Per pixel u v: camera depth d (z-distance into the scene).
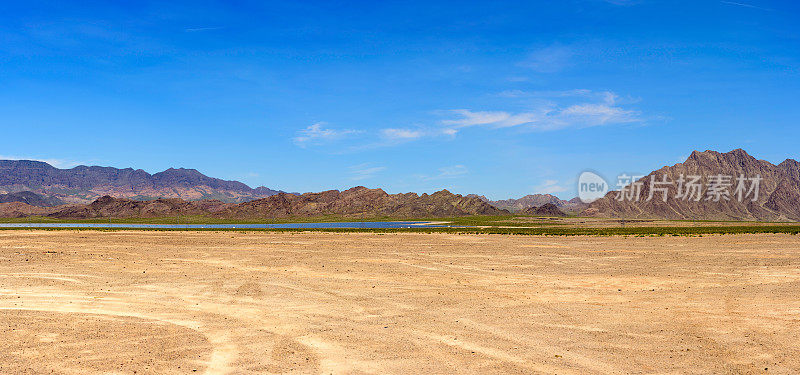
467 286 33.53
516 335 21.03
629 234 82.62
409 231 99.75
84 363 17.27
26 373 16.23
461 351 18.80
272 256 51.28
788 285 32.94
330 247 61.19
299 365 17.20
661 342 19.95
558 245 63.00
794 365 17.14
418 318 24.20
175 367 16.92
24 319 23.83
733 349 18.97
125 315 24.84
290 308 26.56
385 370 16.75
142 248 60.06
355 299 29.08
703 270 40.06
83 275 38.19
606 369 16.84
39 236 81.81
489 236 80.94
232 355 18.27
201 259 48.78
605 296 29.91
